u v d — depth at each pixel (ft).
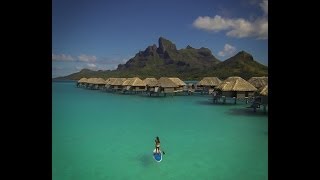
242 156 50.37
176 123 85.46
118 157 49.80
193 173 41.57
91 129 76.95
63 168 43.45
